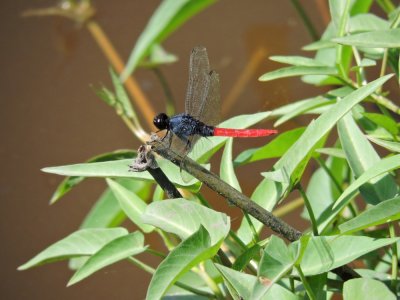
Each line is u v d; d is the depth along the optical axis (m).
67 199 1.39
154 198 1.12
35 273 1.36
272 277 1.05
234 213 1.27
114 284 1.32
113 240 1.10
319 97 1.15
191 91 1.13
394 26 1.13
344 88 1.14
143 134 1.20
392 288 1.08
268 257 1.06
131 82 1.44
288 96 1.37
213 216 1.07
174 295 1.13
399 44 1.09
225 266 1.08
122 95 1.20
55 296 1.34
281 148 1.15
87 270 1.10
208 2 1.28
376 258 1.12
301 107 1.14
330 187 1.17
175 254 1.06
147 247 1.10
